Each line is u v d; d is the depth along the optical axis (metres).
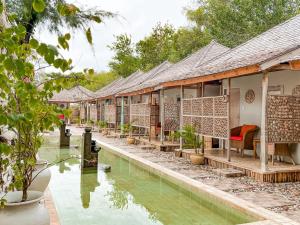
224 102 8.91
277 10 23.88
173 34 34.94
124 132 19.16
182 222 5.23
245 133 9.30
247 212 5.25
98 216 5.54
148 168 9.57
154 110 14.88
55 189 7.42
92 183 8.03
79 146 15.16
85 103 33.16
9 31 1.74
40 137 3.16
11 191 2.95
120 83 28.59
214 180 7.49
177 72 15.48
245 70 7.58
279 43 9.27
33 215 2.66
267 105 7.49
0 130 3.00
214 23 26.95
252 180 7.50
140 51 36.03
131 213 5.70
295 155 8.42
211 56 14.98
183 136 10.26
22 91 2.10
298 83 8.29
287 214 5.06
